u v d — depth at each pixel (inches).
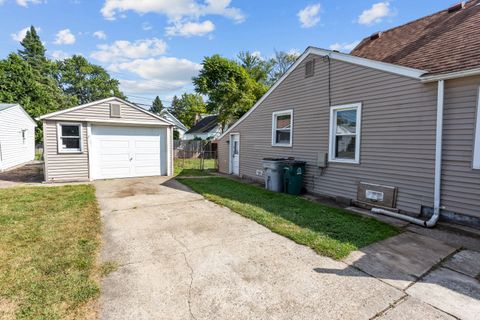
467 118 168.4
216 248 142.9
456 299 96.0
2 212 207.2
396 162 208.8
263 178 370.0
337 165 259.9
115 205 239.3
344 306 91.9
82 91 1707.7
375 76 221.1
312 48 283.0
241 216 204.2
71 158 375.6
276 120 348.5
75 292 98.6
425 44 236.4
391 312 88.5
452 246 145.4
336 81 257.6
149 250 140.1
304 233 162.6
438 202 182.1
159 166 447.8
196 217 201.8
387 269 118.9
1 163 486.9
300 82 302.8
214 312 88.8
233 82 1052.5
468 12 245.4
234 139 469.1
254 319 85.3
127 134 417.1
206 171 523.5
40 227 172.2
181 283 107.0
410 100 197.2
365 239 154.1
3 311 87.0
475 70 157.5
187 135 1346.0
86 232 164.6
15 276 109.1
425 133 189.3
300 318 85.6
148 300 95.3
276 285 105.6
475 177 166.4
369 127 228.4
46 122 357.7
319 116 279.0
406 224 184.2
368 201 229.8
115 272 115.8
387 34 324.5
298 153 309.9
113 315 86.8
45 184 351.3
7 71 908.6
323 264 123.9
